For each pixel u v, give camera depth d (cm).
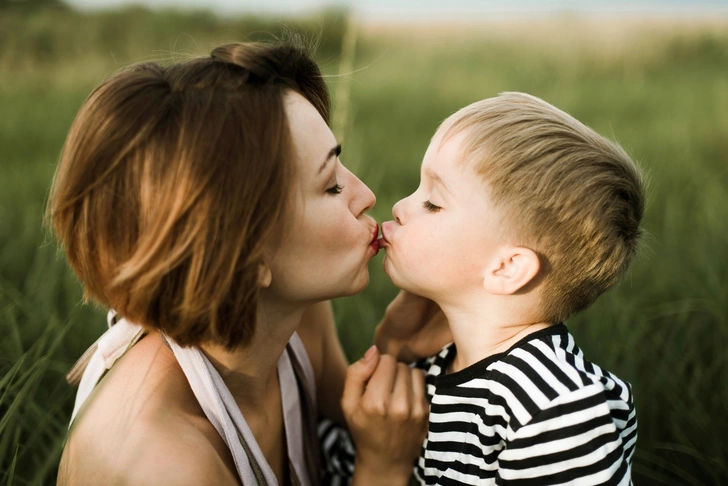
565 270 124
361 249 117
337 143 112
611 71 866
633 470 168
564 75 783
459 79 793
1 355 169
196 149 93
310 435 149
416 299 148
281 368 136
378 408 131
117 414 101
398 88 749
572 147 123
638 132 510
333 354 164
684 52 954
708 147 462
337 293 116
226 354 113
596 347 192
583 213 121
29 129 499
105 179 96
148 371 108
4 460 146
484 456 122
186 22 976
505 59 930
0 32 781
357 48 1060
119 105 96
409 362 154
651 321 220
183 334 101
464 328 133
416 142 510
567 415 111
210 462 98
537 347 120
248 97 99
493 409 120
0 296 194
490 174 122
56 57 787
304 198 105
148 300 98
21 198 316
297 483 136
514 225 122
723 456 163
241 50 105
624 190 126
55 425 158
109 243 99
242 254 98
